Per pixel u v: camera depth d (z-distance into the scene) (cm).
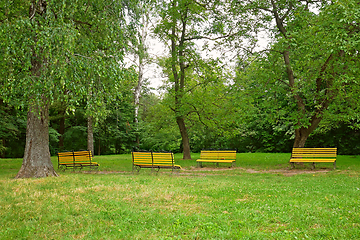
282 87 1617
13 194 703
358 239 399
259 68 1568
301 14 1373
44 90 783
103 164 1647
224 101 1881
